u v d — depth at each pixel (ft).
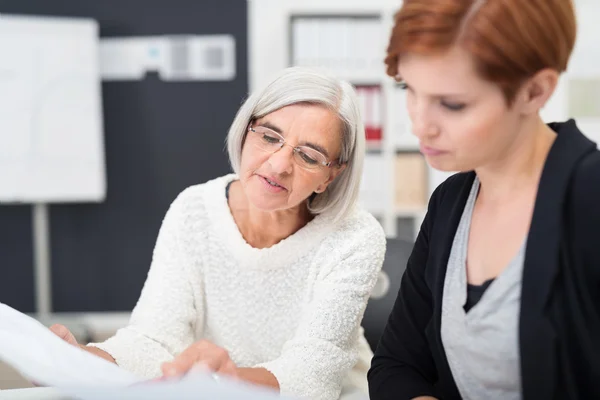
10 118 12.94
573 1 2.40
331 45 14.24
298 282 4.62
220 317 4.75
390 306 5.40
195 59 14.28
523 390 2.69
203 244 4.74
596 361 2.60
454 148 2.44
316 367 4.06
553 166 2.63
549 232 2.58
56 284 14.24
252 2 15.23
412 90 2.47
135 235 14.43
